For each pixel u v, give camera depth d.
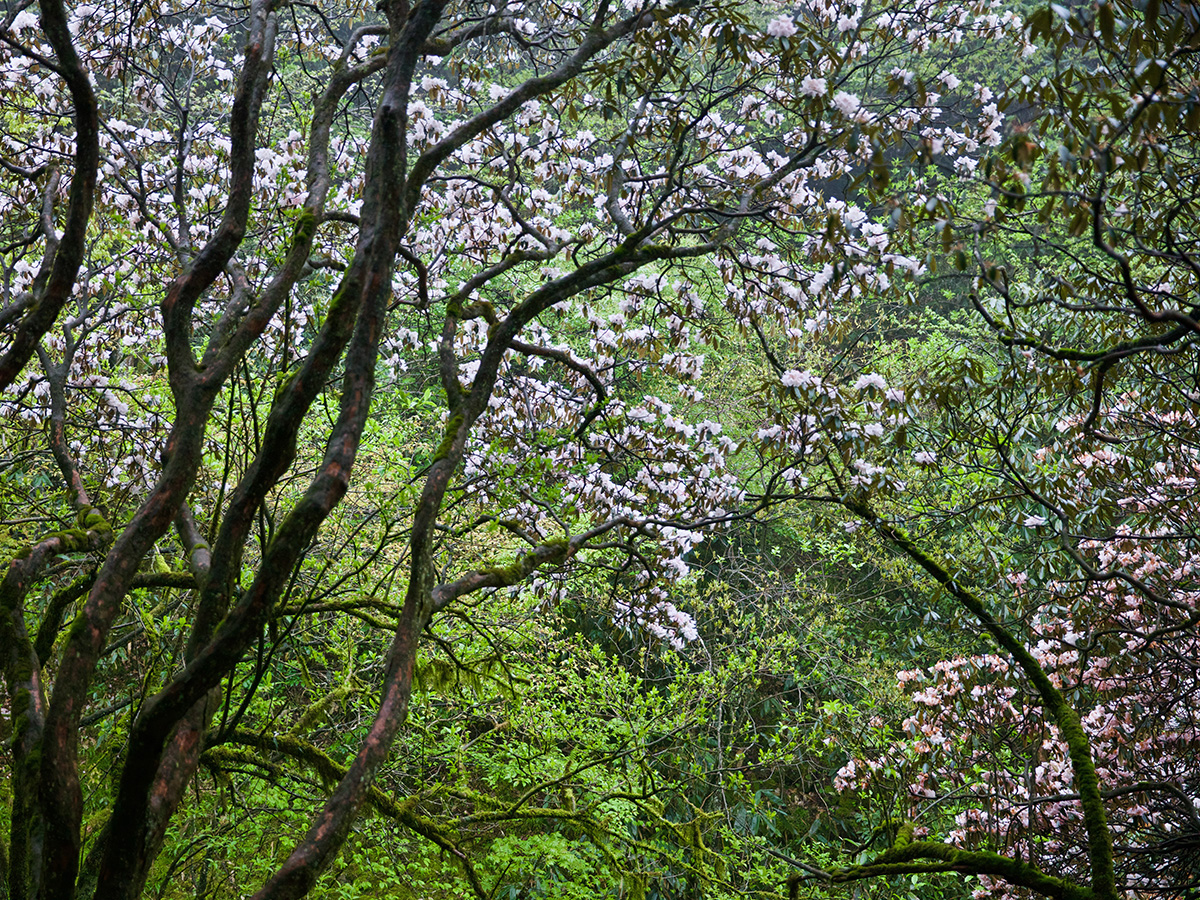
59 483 5.18
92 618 1.99
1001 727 4.47
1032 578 4.89
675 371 4.32
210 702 2.26
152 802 2.00
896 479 3.61
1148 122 2.06
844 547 8.37
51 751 1.89
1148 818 4.06
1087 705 4.77
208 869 4.53
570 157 4.23
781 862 5.71
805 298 3.76
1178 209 2.67
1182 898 3.75
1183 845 3.58
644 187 4.21
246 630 1.79
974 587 6.09
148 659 3.57
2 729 3.44
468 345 4.55
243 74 2.54
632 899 4.09
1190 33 2.22
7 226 4.47
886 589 9.25
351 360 2.07
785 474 3.96
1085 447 4.31
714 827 5.38
